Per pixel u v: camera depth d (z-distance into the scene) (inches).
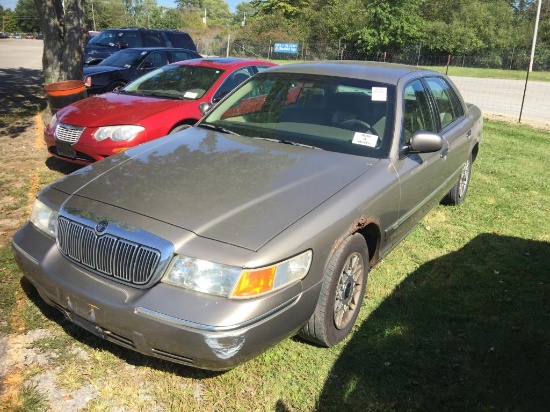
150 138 232.5
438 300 158.9
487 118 561.6
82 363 119.3
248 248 103.1
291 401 112.8
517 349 135.8
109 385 112.7
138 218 109.3
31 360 119.0
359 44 1691.7
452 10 1991.9
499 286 170.2
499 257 192.7
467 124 223.5
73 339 127.3
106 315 105.5
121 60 466.9
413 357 130.0
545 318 151.8
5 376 113.4
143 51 472.4
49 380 113.2
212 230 106.3
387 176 141.3
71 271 112.9
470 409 113.9
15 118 396.5
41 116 407.8
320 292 118.5
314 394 115.3
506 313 153.6
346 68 177.9
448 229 217.9
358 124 154.8
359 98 162.6
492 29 1929.1
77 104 257.1
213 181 124.0
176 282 102.1
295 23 1899.6
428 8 2034.9
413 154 160.2
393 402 114.4
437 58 1701.5
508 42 1955.0
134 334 103.4
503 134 454.0
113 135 227.1
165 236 104.3
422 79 187.5
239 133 159.3
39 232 123.6
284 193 121.3
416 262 185.0
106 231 108.5
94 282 109.2
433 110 187.6
